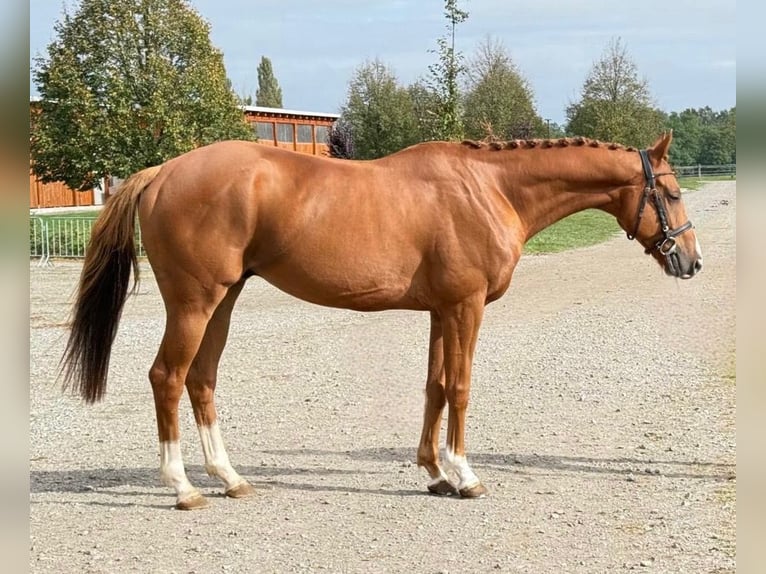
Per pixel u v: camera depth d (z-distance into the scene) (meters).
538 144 5.70
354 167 5.44
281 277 5.38
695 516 5.20
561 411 7.91
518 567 4.47
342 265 5.27
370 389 8.93
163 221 5.13
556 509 5.36
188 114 24.73
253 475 6.16
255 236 5.21
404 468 6.33
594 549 4.70
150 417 7.91
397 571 4.44
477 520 5.19
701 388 8.66
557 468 6.24
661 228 5.84
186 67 24.83
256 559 4.62
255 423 7.65
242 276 5.48
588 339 11.44
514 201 5.66
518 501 5.53
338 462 6.49
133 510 5.41
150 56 23.84
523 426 7.42
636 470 6.15
